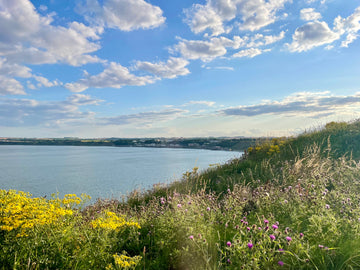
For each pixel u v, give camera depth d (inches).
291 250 116.1
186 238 137.4
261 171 373.1
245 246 111.5
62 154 3097.9
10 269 105.1
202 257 123.0
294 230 144.5
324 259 112.3
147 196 368.2
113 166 1469.0
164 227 158.1
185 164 1488.7
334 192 191.2
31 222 120.6
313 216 143.4
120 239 152.6
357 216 141.8
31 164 1651.1
